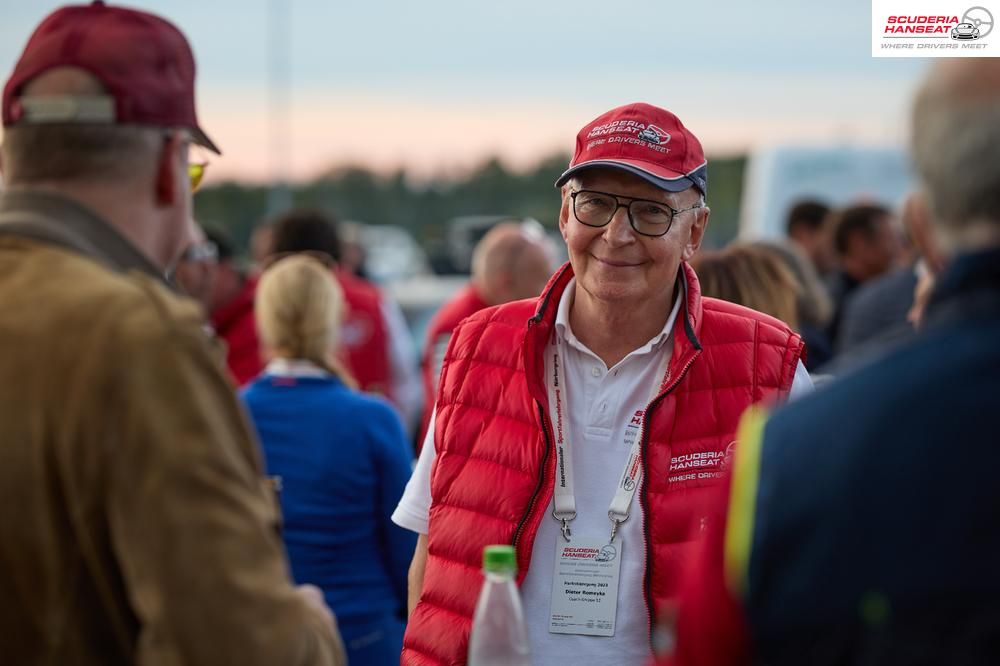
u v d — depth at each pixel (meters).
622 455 2.20
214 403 1.39
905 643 1.01
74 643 1.35
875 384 1.11
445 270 21.08
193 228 1.66
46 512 1.34
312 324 3.30
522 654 1.73
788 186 10.44
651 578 2.06
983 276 1.11
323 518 3.16
